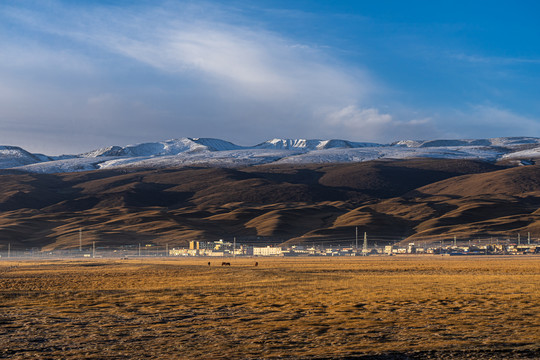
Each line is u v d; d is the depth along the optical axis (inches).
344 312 1518.2
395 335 1159.6
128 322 1403.8
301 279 3026.6
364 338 1131.9
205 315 1517.0
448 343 1061.1
